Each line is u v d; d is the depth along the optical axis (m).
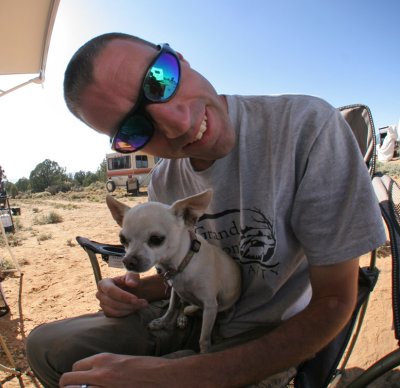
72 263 1.55
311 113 0.34
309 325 0.31
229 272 0.41
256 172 0.38
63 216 3.26
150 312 0.48
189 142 0.36
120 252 0.50
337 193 0.32
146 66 0.34
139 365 0.31
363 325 0.76
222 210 0.42
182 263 0.41
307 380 0.38
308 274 0.39
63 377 0.31
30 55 1.35
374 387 0.57
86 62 0.35
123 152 0.40
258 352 0.30
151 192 0.53
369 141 0.46
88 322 0.43
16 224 2.72
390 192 0.37
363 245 0.31
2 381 0.70
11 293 1.21
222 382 0.29
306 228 0.33
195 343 0.44
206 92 0.36
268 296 0.39
